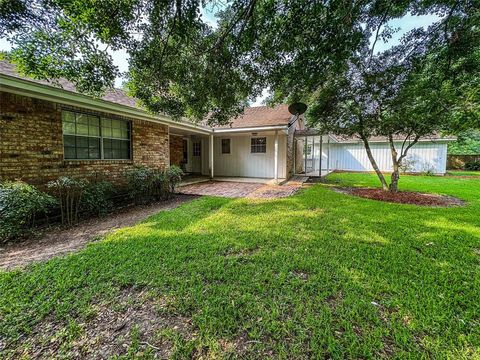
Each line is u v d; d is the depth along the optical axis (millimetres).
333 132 8141
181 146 12562
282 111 11828
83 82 3664
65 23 2939
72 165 5496
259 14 3369
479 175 13531
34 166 4773
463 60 4715
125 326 1811
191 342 1652
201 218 4738
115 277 2477
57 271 2613
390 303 2051
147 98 4754
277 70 4234
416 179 11711
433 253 3064
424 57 4863
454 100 5594
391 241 3496
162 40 3736
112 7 2949
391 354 1553
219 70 4320
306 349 1599
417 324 1812
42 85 4383
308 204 5938
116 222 4676
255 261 2846
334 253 3068
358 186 9234
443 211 5266
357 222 4422
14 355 1550
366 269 2650
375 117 7012
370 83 6168
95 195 5234
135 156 7230
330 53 3793
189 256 2979
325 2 3203
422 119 6191
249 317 1896
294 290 2258
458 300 2098
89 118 5914
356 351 1569
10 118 4395
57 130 5168
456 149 20516
